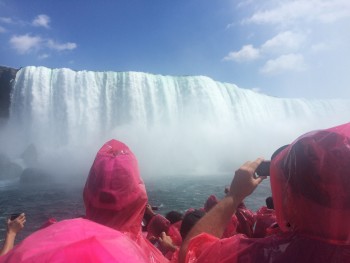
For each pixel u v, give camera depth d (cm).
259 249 150
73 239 122
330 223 142
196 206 2081
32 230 1484
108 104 4222
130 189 195
